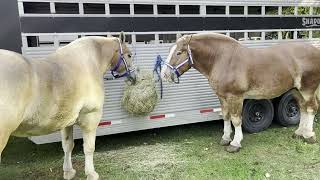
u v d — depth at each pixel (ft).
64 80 10.91
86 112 12.21
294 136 18.86
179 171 14.94
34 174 14.98
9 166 15.97
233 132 19.77
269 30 20.40
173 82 16.79
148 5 16.98
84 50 12.48
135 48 16.62
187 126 21.93
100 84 12.66
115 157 16.61
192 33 17.97
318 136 19.13
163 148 17.83
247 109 19.36
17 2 14.43
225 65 16.44
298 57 17.44
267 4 20.11
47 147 18.60
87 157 12.94
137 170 15.07
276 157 16.33
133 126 17.22
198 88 18.72
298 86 17.69
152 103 16.84
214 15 18.51
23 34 14.16
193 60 16.72
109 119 16.56
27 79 9.75
